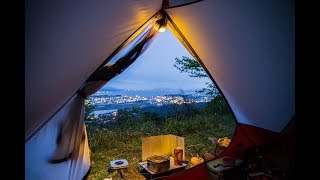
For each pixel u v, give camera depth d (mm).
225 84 4426
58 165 3299
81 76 2871
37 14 2100
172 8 3455
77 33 2422
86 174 4559
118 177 4863
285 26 3076
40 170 2900
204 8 3281
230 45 3641
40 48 2240
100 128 8367
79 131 3930
